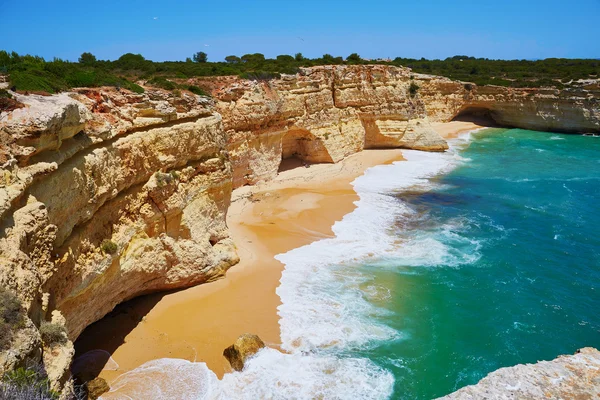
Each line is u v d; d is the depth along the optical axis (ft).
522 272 83.92
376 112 178.70
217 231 82.64
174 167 71.97
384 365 58.80
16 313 30.71
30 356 30.40
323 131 157.89
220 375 56.08
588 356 41.65
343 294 75.51
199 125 76.48
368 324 67.36
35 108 44.19
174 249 70.54
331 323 67.21
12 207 37.70
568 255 91.20
